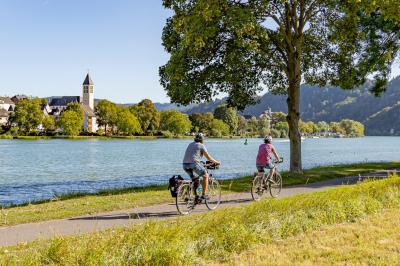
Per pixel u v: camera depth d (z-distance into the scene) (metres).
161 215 12.45
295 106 23.89
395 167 28.34
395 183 14.54
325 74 26.28
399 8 19.55
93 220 11.65
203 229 8.88
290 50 23.61
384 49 26.31
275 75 26.66
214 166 13.65
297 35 23.41
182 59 21.31
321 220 10.65
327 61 25.78
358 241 8.95
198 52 21.89
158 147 91.56
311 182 20.91
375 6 19.92
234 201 15.09
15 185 28.75
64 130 144.88
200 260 7.75
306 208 11.22
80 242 7.52
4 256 6.88
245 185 18.98
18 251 7.62
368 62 25.86
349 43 23.53
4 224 11.06
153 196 15.79
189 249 7.83
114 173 37.47
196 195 13.09
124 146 95.69
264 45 22.84
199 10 19.52
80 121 149.00
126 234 8.05
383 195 13.37
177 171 39.25
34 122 140.12
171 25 23.05
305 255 8.04
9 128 141.50
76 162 50.25
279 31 23.86
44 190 26.08
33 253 7.19
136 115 165.88
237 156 62.59
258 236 9.13
